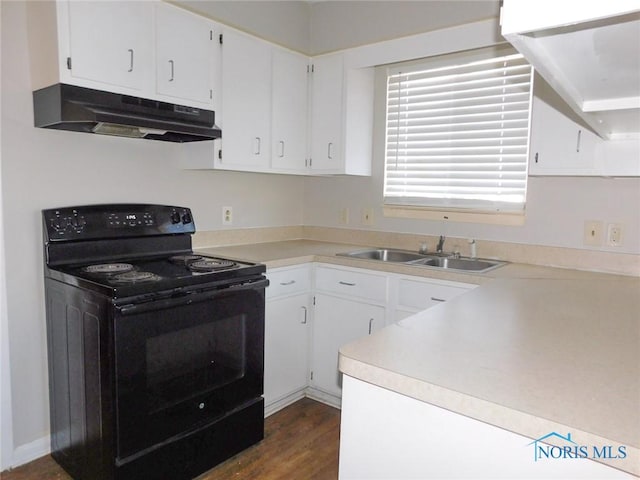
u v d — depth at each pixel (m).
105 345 1.64
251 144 2.65
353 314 2.54
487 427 0.80
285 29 2.82
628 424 0.69
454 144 2.78
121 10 1.98
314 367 2.72
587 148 2.03
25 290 2.01
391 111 3.03
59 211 2.04
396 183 3.04
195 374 1.90
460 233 2.77
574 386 0.82
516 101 2.54
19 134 1.96
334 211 3.32
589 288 1.74
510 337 1.10
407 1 2.63
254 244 3.09
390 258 2.97
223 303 1.98
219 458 2.04
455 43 2.50
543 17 0.63
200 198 2.75
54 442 2.06
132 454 1.70
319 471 2.05
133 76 2.03
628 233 2.20
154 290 1.71
